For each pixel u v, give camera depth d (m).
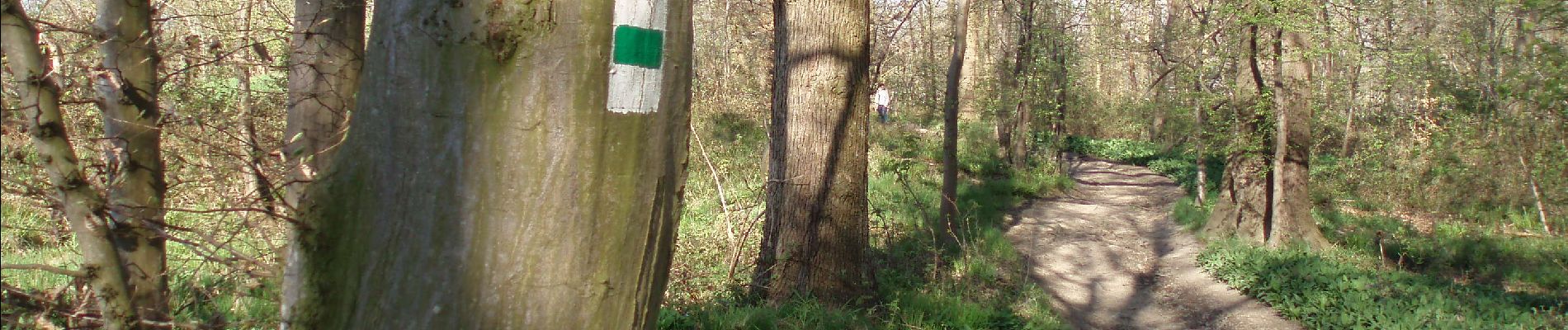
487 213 1.85
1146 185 23.97
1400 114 18.05
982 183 19.19
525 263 1.86
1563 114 9.61
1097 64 24.98
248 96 4.30
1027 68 20.36
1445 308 8.77
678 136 2.09
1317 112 17.02
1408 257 12.77
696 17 18.81
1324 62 17.03
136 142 3.08
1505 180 15.09
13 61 2.45
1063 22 19.94
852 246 7.88
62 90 2.81
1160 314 10.07
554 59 1.83
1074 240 14.25
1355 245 13.63
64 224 3.66
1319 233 13.27
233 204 3.44
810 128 7.81
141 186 3.12
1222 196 14.24
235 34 4.78
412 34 1.87
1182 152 27.19
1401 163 17.47
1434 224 15.59
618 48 1.88
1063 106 22.31
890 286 8.76
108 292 2.72
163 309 3.20
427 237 1.87
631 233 1.96
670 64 2.01
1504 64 11.65
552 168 1.85
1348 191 18.78
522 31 1.82
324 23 4.41
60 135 2.56
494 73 1.83
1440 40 13.73
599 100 1.87
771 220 8.20
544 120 1.84
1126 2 16.78
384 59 1.92
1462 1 12.95
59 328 2.84
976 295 9.11
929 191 15.41
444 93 1.84
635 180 1.95
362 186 1.94
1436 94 14.55
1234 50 13.13
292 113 4.58
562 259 1.88
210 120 3.53
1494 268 12.10
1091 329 9.23
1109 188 23.14
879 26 19.20
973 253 10.81
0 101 2.42
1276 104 12.80
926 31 23.55
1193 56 14.97
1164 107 17.81
